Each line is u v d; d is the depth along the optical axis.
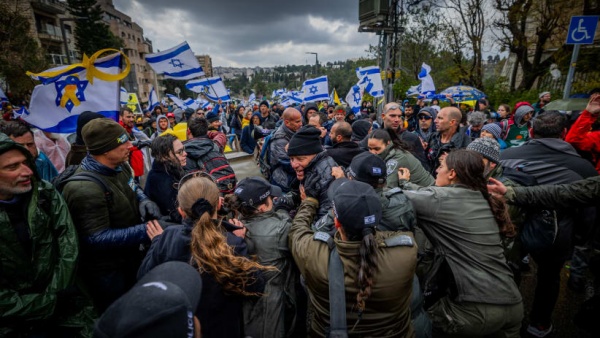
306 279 1.56
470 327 1.72
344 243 1.45
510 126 5.31
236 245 1.57
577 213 2.32
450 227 1.74
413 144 3.90
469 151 1.85
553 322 2.70
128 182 2.25
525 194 2.07
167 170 2.40
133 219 2.16
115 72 2.88
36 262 1.55
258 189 1.87
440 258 1.82
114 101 2.90
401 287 1.42
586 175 2.34
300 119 3.28
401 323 1.51
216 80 10.22
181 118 8.54
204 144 2.87
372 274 1.34
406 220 1.75
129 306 0.72
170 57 6.01
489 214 1.78
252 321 1.78
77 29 37.19
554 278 2.37
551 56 12.75
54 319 1.72
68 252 1.65
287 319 1.96
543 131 2.48
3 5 15.94
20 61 16.45
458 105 11.71
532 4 12.23
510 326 1.75
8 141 1.44
